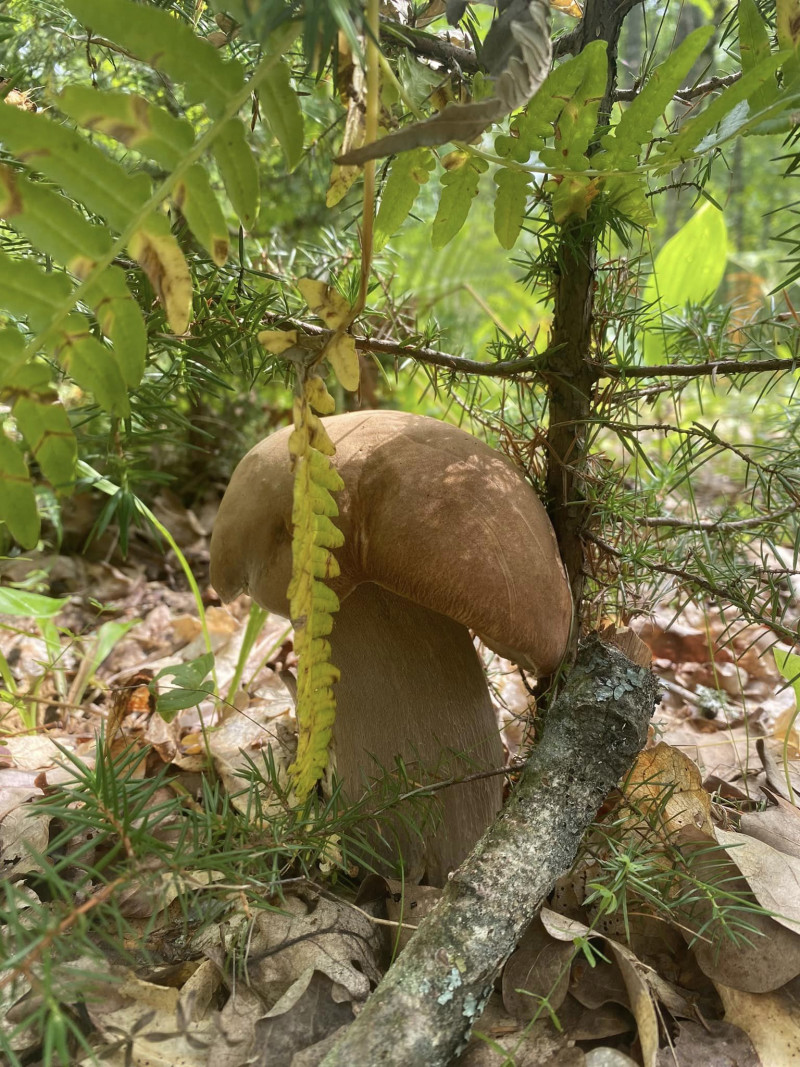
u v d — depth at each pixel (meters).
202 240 1.08
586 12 1.55
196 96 1.02
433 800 1.58
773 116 1.19
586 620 1.92
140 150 1.01
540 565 1.50
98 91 0.94
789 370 1.64
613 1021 1.24
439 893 1.48
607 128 1.49
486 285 4.30
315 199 3.06
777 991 1.29
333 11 0.93
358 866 1.57
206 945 1.32
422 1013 1.05
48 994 0.88
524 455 2.01
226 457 4.14
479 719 1.70
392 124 1.19
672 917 1.38
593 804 1.34
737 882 1.41
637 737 1.40
